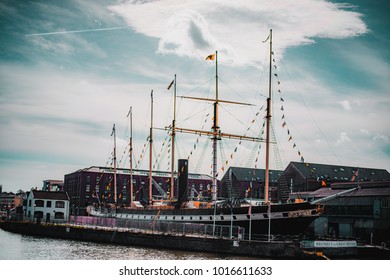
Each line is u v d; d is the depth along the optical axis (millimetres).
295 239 51344
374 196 64375
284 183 100125
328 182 95688
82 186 129250
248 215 54844
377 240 62656
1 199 198875
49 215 95562
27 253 53125
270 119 60594
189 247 53625
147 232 60625
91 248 57625
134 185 132500
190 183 132625
